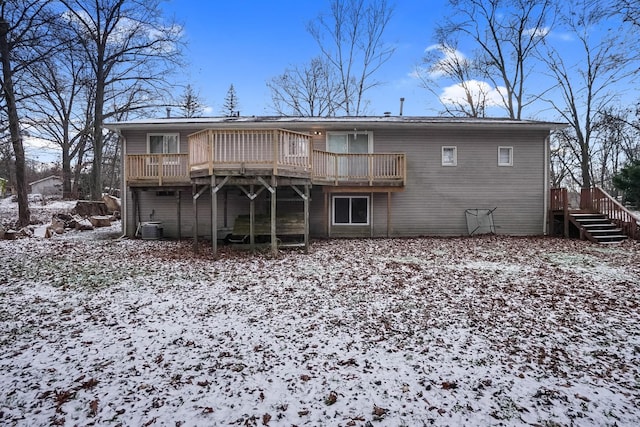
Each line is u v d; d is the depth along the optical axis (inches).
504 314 213.0
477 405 125.6
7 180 1641.2
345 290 262.7
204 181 410.3
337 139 583.8
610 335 183.0
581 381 140.3
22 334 185.8
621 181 868.0
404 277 300.2
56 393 132.5
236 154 392.5
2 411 122.0
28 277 300.5
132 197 569.3
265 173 395.2
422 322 201.2
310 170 440.5
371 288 267.6
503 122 576.1
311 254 412.5
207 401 128.1
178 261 370.3
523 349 167.8
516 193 596.1
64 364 154.2
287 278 298.4
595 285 273.7
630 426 114.0
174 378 143.2
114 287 272.2
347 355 162.4
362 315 212.1
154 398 129.6
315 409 123.8
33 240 518.3
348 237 583.8
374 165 557.0
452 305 229.3
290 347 170.6
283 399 129.5
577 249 442.0
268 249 440.1
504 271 321.1
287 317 209.3
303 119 623.5
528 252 421.1
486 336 182.2
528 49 975.0
